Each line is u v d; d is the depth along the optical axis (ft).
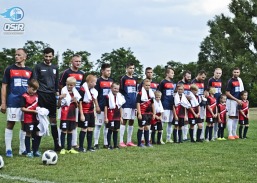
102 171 23.44
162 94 41.50
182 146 36.70
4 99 29.66
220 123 44.32
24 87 29.96
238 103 45.29
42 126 29.27
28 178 21.25
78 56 34.19
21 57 30.12
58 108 32.24
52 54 31.99
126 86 37.88
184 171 23.57
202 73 44.65
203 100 43.04
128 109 37.40
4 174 22.22
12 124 29.68
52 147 34.91
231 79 46.37
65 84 34.04
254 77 183.42
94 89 34.24
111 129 34.91
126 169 24.12
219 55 194.49
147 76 38.78
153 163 26.35
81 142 32.73
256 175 22.79
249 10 197.67
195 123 41.68
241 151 32.99
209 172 23.38
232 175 22.54
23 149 30.71
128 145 37.52
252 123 68.59
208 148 34.96
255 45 194.29
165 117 41.27
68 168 24.34
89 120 32.94
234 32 197.47
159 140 39.32
